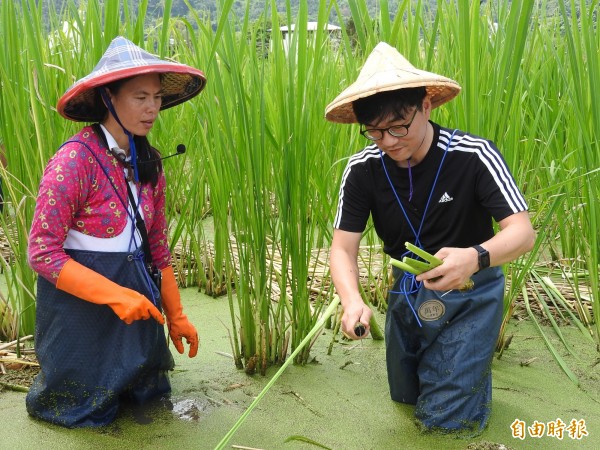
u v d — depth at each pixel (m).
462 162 1.98
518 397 2.42
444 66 2.89
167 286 2.33
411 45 2.46
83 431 2.15
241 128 2.39
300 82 2.36
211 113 2.45
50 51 2.81
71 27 2.73
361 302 1.99
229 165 2.47
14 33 2.54
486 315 2.10
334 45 3.90
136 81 1.94
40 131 2.54
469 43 2.21
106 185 2.04
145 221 2.16
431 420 2.14
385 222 2.14
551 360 2.75
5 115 2.63
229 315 3.29
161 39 2.30
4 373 2.55
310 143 2.54
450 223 2.04
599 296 2.87
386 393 2.45
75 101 1.97
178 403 2.36
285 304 2.66
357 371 2.64
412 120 1.82
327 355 2.81
